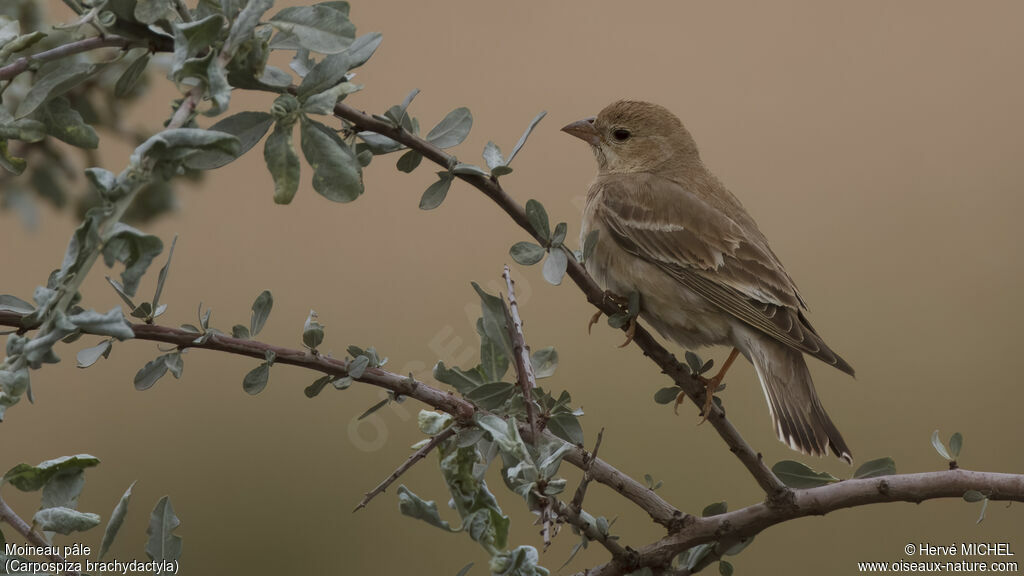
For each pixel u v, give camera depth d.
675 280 10.09
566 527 13.13
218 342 5.62
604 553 13.82
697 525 6.49
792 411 9.45
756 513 6.53
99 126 7.86
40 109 4.97
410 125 6.11
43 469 4.57
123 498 4.62
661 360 7.32
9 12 7.85
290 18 4.82
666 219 10.35
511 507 14.01
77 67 4.90
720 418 7.07
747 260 10.09
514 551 4.96
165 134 4.15
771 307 9.77
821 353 9.25
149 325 5.51
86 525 4.51
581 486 5.70
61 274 4.02
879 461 6.59
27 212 9.09
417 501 5.15
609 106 11.66
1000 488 6.38
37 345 3.99
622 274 10.31
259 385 5.67
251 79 4.89
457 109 6.20
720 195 10.98
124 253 4.08
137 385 5.52
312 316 5.81
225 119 4.88
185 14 4.91
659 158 11.30
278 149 4.84
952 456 6.50
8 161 5.01
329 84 4.92
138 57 5.17
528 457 5.11
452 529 5.16
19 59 4.85
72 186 9.16
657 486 6.55
